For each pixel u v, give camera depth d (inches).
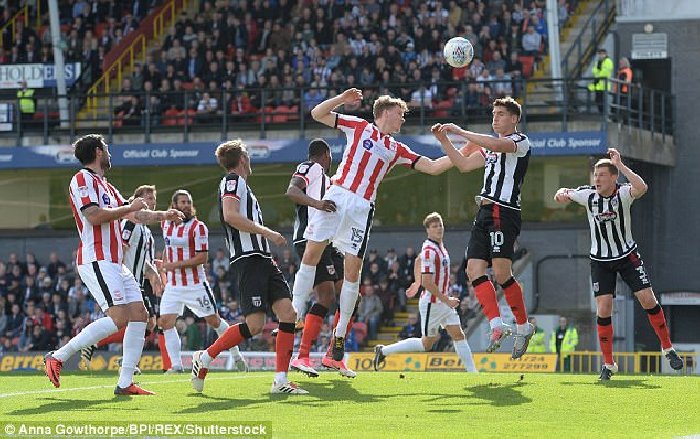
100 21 4407.0
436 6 4010.8
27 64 4202.8
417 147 3595.0
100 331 1446.9
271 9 4188.0
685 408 1334.9
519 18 3978.8
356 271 1616.6
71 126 3816.4
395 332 3393.2
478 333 3282.5
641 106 3668.8
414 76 3826.3
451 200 3784.5
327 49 4030.5
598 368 3102.9
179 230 2192.4
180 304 2217.0
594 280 1699.1
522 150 1509.6
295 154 3681.1
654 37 3870.6
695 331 3730.3
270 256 1440.7
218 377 1720.0
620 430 1182.9
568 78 3508.9
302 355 1678.2
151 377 1878.7
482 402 1368.1
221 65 4050.2
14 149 3811.5
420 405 1342.3
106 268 1435.8
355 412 1285.7
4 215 4045.3
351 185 1603.1
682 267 3811.5
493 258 1536.7
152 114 3917.3
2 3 4537.4
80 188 1421.0
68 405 1364.4
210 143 3730.3
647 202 3816.4
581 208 3698.3
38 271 3705.7
